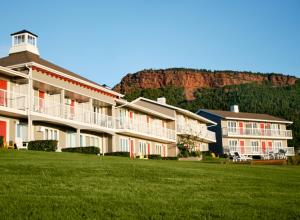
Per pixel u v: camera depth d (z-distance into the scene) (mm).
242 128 75125
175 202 12078
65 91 35250
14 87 31594
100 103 40844
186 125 57688
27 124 32031
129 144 45250
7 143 29203
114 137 41344
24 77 30984
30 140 30234
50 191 12602
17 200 11070
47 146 29141
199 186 15430
